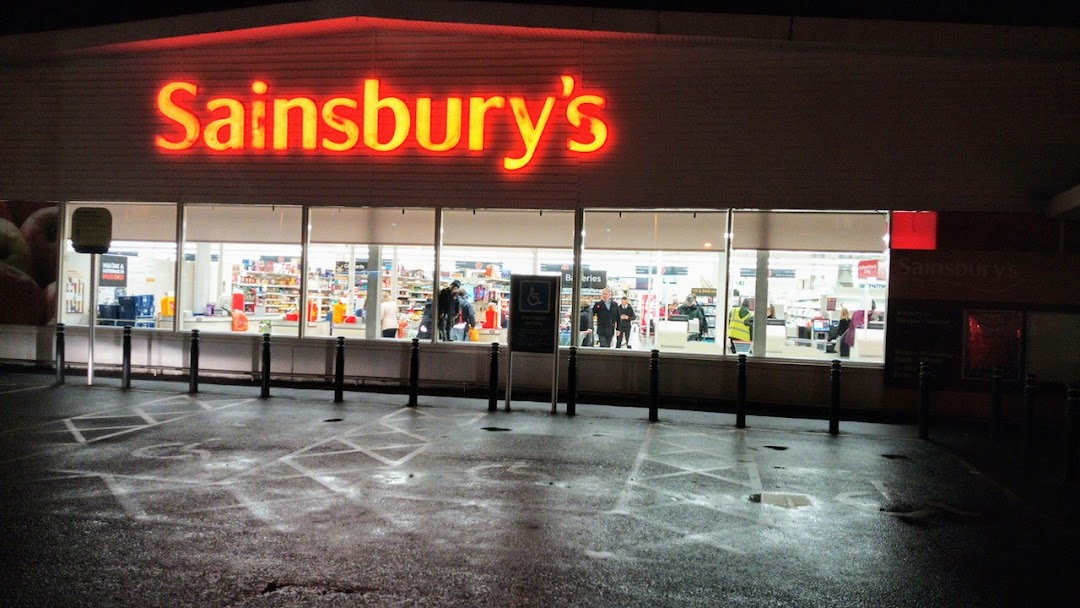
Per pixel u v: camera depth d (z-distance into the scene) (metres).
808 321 13.45
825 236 13.39
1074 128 12.52
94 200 15.71
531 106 14.16
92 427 10.03
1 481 7.37
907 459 9.43
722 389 13.66
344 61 14.75
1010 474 8.74
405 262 14.76
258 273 15.21
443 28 13.99
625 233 14.03
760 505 7.18
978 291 12.69
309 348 15.02
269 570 5.22
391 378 14.69
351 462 8.39
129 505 6.64
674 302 13.89
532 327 12.04
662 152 13.73
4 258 15.98
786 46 13.29
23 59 15.72
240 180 15.13
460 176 14.41
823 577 5.38
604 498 7.25
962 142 12.82
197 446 9.02
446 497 7.12
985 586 5.30
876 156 13.05
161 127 15.42
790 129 13.33
